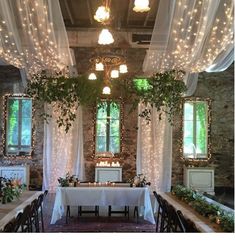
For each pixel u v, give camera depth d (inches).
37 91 297.6
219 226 156.6
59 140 426.6
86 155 450.9
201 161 458.9
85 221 288.2
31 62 311.1
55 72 313.6
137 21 408.2
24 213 175.6
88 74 307.3
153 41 277.4
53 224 275.6
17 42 255.6
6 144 454.3
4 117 453.4
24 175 438.0
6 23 212.8
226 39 237.0
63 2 344.5
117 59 313.9
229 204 287.9
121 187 287.6
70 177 312.7
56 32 263.0
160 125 386.6
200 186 446.3
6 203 215.3
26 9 218.7
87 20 403.2
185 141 462.6
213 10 204.8
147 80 300.7
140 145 405.1
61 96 295.1
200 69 295.4
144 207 285.6
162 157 385.4
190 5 209.8
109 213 295.7
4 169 438.0
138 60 449.1
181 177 458.0
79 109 436.5
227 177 458.9
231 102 462.6
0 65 453.4
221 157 460.4
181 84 293.9
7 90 455.2
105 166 440.8
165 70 301.1
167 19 254.1
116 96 396.2
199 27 222.1
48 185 423.5
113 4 357.7
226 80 462.6
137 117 449.7
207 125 461.1
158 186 381.7
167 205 211.6
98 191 281.9
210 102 460.4
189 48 267.6
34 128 453.1
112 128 455.8
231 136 460.8
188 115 463.8
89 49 448.5
